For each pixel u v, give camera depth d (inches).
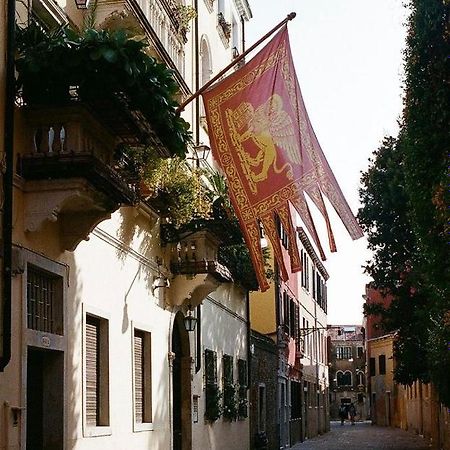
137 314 605.6
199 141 852.6
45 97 415.8
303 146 568.1
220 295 928.9
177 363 757.9
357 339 4266.7
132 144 495.8
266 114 559.8
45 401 455.8
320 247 571.8
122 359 568.4
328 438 2068.2
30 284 432.8
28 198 418.6
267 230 564.7
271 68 560.7
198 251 698.2
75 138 419.8
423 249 687.7
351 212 575.5
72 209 445.4
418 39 598.2
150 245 641.6
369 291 2482.8
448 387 920.9
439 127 605.9
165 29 688.4
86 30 438.9
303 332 1945.1
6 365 386.6
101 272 529.3
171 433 690.8
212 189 795.4
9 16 399.9
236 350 1025.5
